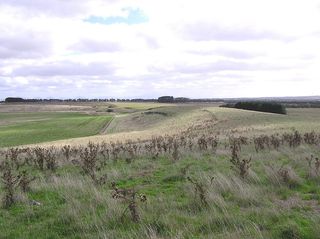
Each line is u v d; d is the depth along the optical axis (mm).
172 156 16438
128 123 87562
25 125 92188
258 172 11570
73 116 128500
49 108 177000
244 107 101438
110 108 171750
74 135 70250
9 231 6840
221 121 59469
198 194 8445
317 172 10438
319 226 5941
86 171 12781
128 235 6082
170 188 10031
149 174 12531
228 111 77625
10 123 101188
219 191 8930
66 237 6457
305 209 7293
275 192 8719
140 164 15000
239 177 10156
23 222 7465
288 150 16844
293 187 9406
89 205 8070
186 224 6578
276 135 26922
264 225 6324
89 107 180750
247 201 7938
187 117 76562
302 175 10906
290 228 5945
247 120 56656
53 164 15133
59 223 7203
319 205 7621
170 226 6477
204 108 90188
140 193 9445
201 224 6539
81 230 6703
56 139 63562
